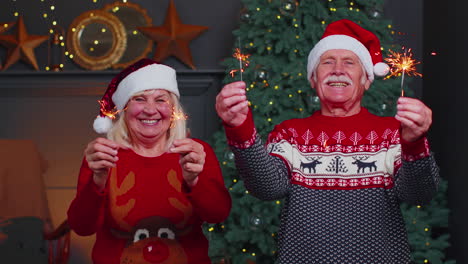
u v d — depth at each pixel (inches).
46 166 168.1
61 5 170.2
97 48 169.0
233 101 62.7
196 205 73.0
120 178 77.6
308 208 74.3
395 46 140.7
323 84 78.8
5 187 162.7
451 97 144.6
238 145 67.7
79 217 73.2
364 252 71.9
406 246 74.9
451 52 145.5
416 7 169.0
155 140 80.3
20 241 154.5
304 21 139.6
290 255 74.7
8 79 165.3
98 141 66.2
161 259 75.9
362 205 73.1
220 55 172.1
